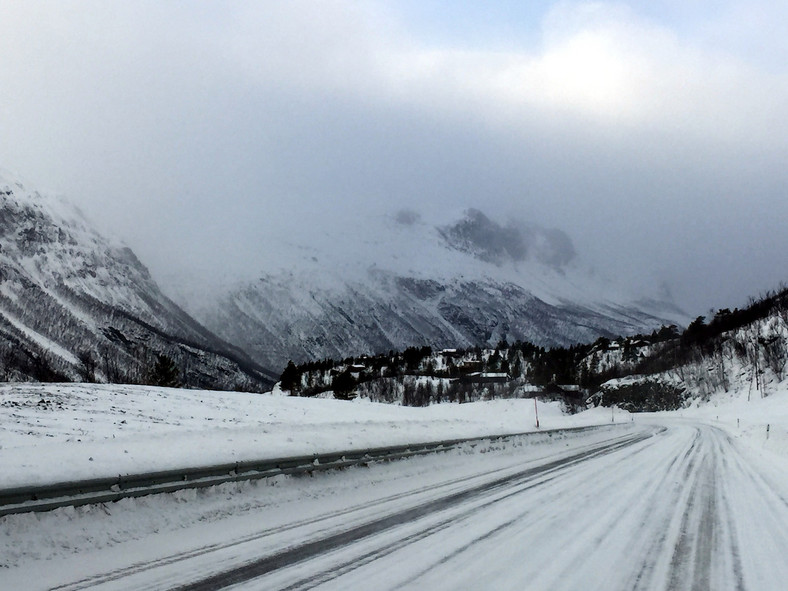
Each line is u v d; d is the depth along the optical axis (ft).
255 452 41.42
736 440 116.26
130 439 46.21
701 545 27.68
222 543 26.55
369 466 50.88
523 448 86.63
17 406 91.15
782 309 360.28
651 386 390.83
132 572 21.99
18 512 24.17
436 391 422.41
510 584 21.18
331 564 23.38
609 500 40.14
